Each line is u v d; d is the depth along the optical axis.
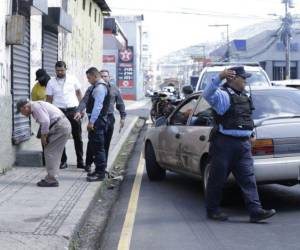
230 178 8.01
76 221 7.25
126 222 7.90
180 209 8.64
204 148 8.60
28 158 11.32
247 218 7.98
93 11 25.59
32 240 6.42
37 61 13.73
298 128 8.07
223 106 7.34
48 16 14.47
